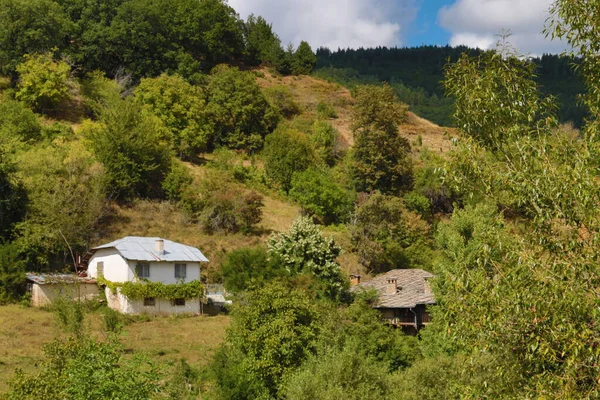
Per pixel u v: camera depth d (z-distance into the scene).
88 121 75.50
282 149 82.88
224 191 68.44
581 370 12.07
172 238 62.31
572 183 12.57
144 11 104.12
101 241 58.38
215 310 51.44
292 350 29.70
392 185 83.81
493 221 14.11
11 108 73.69
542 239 12.91
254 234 67.00
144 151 70.00
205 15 125.31
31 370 30.92
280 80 130.75
